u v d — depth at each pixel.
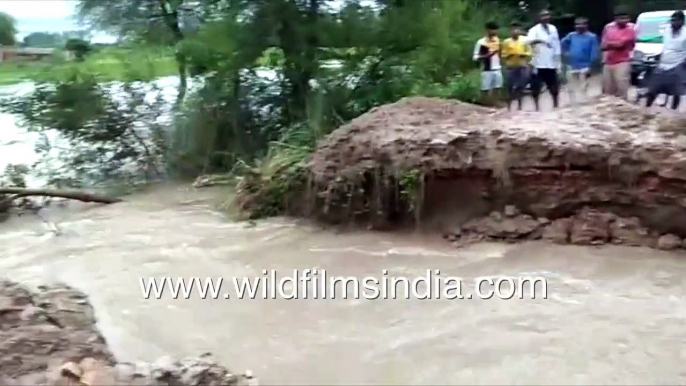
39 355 5.81
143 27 15.66
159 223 11.33
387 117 11.36
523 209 10.02
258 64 15.07
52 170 14.32
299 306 7.75
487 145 10.15
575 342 6.75
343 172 10.70
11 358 5.70
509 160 9.98
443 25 14.93
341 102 14.47
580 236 9.58
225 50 14.43
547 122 10.68
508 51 13.36
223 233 10.65
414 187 10.25
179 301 8.01
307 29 14.27
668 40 12.45
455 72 15.31
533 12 21.00
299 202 11.20
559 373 6.16
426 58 14.90
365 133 11.00
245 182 11.74
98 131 14.60
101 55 15.74
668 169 9.34
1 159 14.63
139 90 15.13
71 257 9.76
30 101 14.54
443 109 11.52
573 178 9.80
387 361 6.41
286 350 6.67
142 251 9.90
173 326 7.30
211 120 14.87
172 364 5.69
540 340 6.80
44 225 11.53
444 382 6.02
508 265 8.93
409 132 10.69
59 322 6.40
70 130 14.51
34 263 9.58
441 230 10.15
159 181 14.45
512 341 6.79
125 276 8.89
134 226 11.20
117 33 15.88
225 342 6.89
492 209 10.16
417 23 14.66
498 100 14.15
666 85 12.41
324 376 6.14
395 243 9.95
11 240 10.76
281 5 14.21
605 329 7.02
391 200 10.48
